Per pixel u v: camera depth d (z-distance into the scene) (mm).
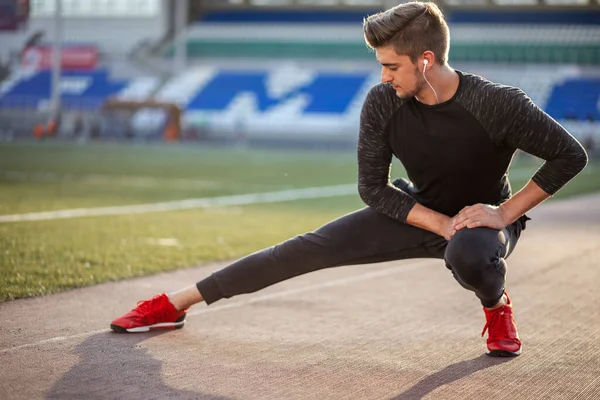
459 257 3055
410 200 3248
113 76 45812
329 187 15391
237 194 13180
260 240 7508
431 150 3139
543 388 3055
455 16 45781
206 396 2828
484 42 44031
